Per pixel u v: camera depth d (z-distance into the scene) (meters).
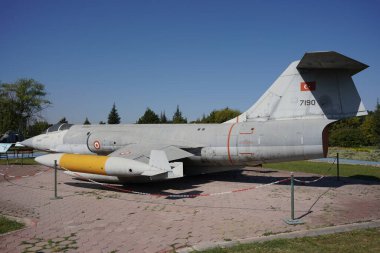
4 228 6.03
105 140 13.22
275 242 4.96
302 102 9.91
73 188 10.55
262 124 10.41
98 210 7.52
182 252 4.71
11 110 38.38
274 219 6.59
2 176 13.39
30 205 8.08
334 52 7.77
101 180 10.62
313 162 18.34
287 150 9.73
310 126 9.52
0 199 8.80
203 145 11.06
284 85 10.24
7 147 17.47
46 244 5.19
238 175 13.26
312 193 9.33
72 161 10.55
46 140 15.46
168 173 8.59
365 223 6.08
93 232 5.82
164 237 5.50
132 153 10.70
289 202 8.17
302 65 9.18
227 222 6.41
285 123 9.98
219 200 8.53
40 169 15.88
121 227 6.13
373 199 8.46
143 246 5.05
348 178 12.08
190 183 11.30
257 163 10.60
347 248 4.68
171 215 7.02
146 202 8.37
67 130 15.14
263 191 9.71
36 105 40.38
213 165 11.45
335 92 9.45
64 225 6.28
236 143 10.53
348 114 9.27
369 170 14.20
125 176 9.55
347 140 34.34
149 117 52.09
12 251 4.88
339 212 7.10
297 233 5.50
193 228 6.02
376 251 4.56
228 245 4.95
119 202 8.39
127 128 13.48
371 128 38.59
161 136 12.20
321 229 5.70
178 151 10.67
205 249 4.78
